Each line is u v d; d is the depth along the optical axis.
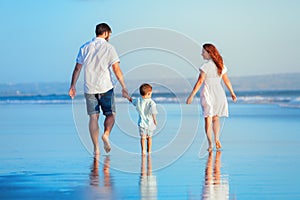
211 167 6.74
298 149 8.67
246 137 10.73
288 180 5.71
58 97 40.34
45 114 18.95
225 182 5.61
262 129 12.59
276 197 4.82
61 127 13.15
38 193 4.96
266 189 5.20
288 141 9.93
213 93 8.63
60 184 5.46
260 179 5.78
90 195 4.88
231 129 12.61
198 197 4.81
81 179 5.80
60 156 7.85
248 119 15.88
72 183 5.53
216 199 4.73
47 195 4.86
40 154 8.08
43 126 13.48
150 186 5.36
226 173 6.23
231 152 8.34
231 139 10.36
